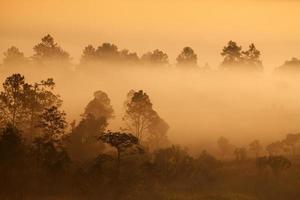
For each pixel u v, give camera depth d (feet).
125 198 345.10
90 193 344.90
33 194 342.44
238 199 352.69
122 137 350.84
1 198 333.42
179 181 377.71
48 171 352.90
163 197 350.43
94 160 354.95
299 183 376.27
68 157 359.87
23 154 355.36
